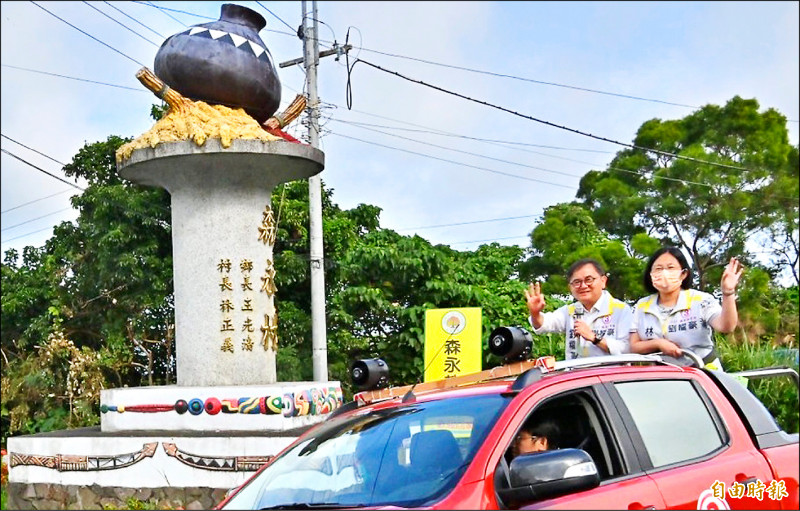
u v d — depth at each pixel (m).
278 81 11.22
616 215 25.23
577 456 3.45
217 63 10.52
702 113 25.72
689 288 5.91
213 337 10.65
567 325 6.44
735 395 4.60
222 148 10.23
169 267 14.92
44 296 15.63
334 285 16.89
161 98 10.57
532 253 23.23
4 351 16.33
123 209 14.54
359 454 4.08
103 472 9.70
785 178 24.81
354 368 4.73
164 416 10.11
